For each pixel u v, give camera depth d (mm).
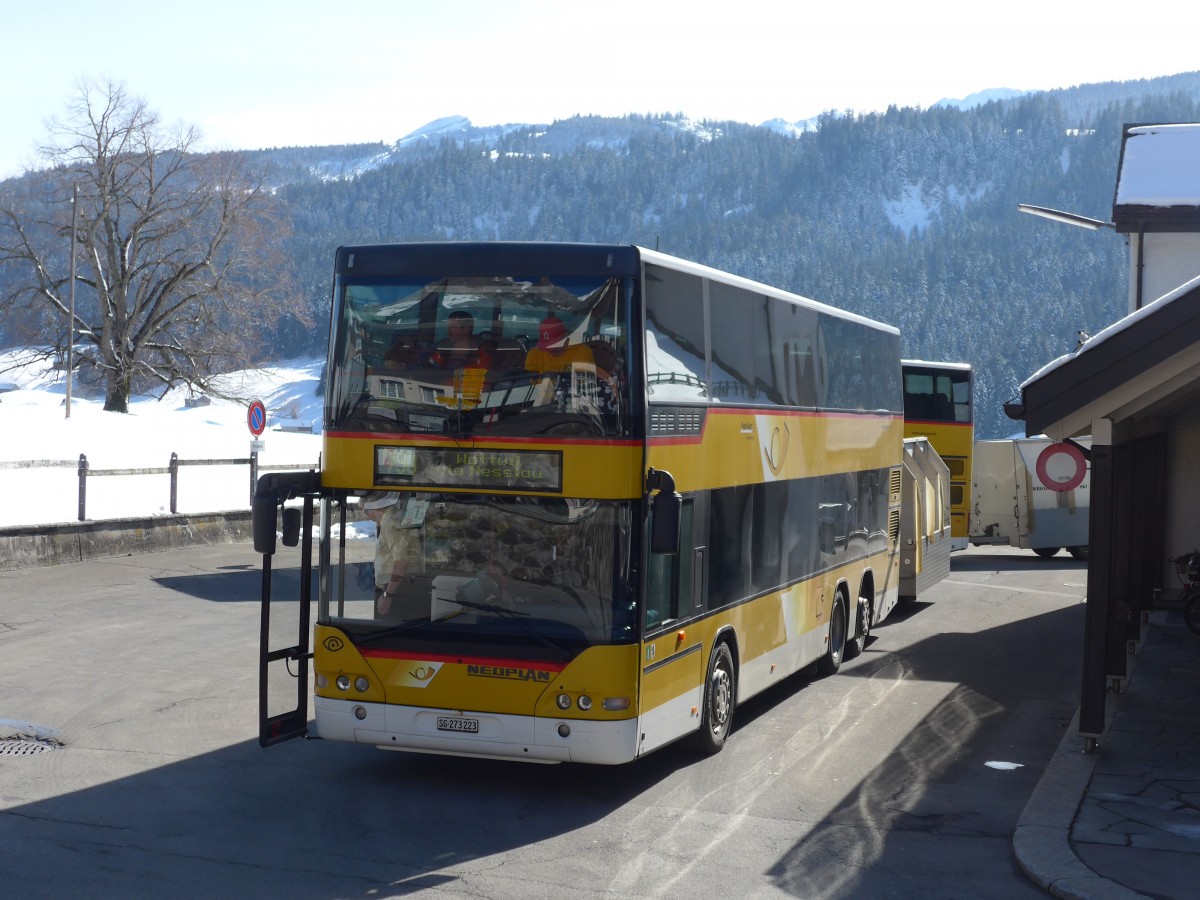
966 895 7781
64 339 61312
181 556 24938
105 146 59906
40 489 29500
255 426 29219
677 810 9570
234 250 64375
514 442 9516
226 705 12734
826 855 8539
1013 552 37656
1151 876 7871
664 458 9867
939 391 32219
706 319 10938
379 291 9891
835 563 15344
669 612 10055
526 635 9398
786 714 13234
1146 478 18344
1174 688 14352
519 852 8477
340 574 9875
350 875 7918
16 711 12250
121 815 9078
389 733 9664
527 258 9625
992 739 12203
